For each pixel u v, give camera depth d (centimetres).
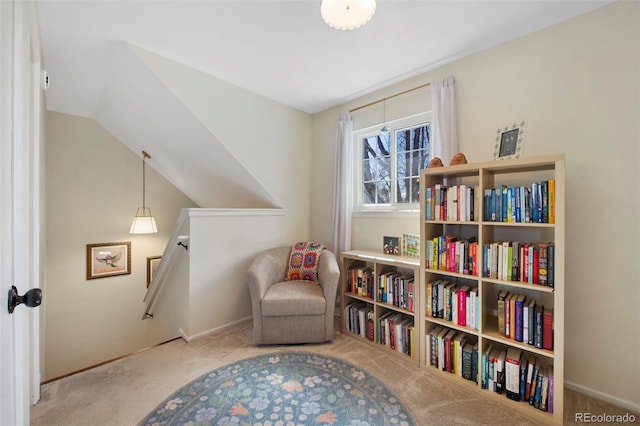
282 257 284
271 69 235
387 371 192
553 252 149
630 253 154
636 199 152
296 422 144
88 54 212
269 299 221
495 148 185
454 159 188
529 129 186
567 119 172
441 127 219
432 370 190
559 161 144
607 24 159
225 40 196
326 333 227
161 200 414
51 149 327
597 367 164
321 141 333
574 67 170
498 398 161
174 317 263
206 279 245
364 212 284
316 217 338
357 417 148
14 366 81
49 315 326
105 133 365
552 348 149
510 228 193
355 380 180
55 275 330
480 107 207
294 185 325
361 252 265
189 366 194
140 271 394
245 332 251
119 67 225
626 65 154
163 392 167
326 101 303
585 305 167
